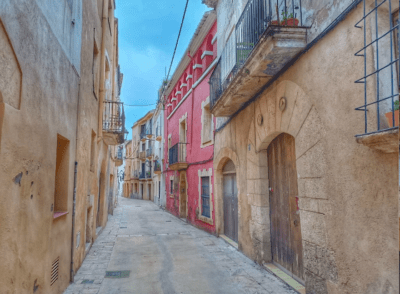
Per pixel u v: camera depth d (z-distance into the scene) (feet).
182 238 30.58
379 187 9.00
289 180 16.58
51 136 12.84
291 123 14.56
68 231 16.40
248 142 21.25
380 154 8.97
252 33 16.66
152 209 70.08
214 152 31.09
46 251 12.25
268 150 19.43
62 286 15.15
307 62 13.10
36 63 10.89
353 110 10.14
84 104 20.53
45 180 12.08
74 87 17.34
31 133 10.46
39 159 11.32
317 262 12.28
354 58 10.13
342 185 10.68
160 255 23.43
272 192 18.85
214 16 31.86
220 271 18.80
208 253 23.66
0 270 8.16
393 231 8.49
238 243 23.81
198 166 38.11
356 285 9.95
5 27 8.34
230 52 21.50
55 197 15.99
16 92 9.30
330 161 11.39
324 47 11.84
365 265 9.53
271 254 19.01
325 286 11.71
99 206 36.81
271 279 16.75
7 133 8.61
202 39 37.27
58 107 13.91
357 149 9.93
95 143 27.68
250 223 21.09
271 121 17.02
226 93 20.38
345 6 10.66
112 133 32.17
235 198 26.43
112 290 15.80
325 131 11.73
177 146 47.80
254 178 20.12
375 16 9.11
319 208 12.10
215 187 30.55
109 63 36.88
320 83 12.10
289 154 16.57
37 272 11.14
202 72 38.60
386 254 8.71
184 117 46.88
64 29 14.93
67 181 16.15
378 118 8.70
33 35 10.55
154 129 92.84
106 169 38.99
